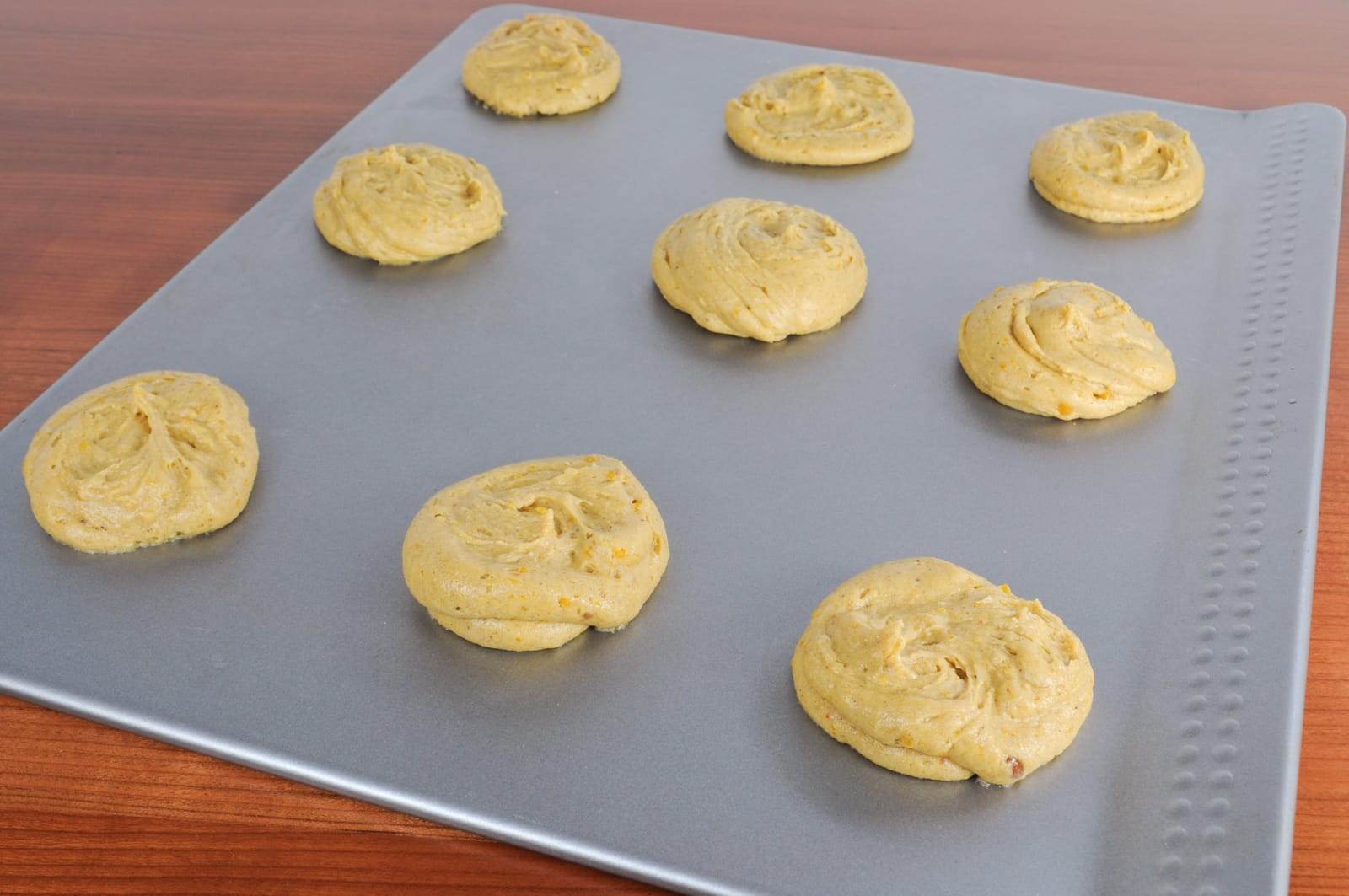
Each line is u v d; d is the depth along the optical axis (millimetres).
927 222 597
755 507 489
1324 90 675
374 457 504
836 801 413
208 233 599
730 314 544
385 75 692
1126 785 415
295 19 735
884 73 679
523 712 431
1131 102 659
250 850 405
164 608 457
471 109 660
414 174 588
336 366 537
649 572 456
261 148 643
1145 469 499
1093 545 476
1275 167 620
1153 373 517
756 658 446
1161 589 462
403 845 407
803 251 553
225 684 436
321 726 427
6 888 396
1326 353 531
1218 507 485
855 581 450
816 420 519
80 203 611
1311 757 427
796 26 731
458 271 578
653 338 551
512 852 406
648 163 628
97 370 529
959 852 402
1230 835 400
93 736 429
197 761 424
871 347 546
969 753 412
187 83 682
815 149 622
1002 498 491
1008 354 521
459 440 510
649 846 402
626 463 502
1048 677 421
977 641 430
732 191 612
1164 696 433
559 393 528
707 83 674
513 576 442
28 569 466
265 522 482
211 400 498
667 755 422
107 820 410
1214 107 663
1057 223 597
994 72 692
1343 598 467
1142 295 561
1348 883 402
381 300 564
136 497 471
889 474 500
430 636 451
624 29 711
